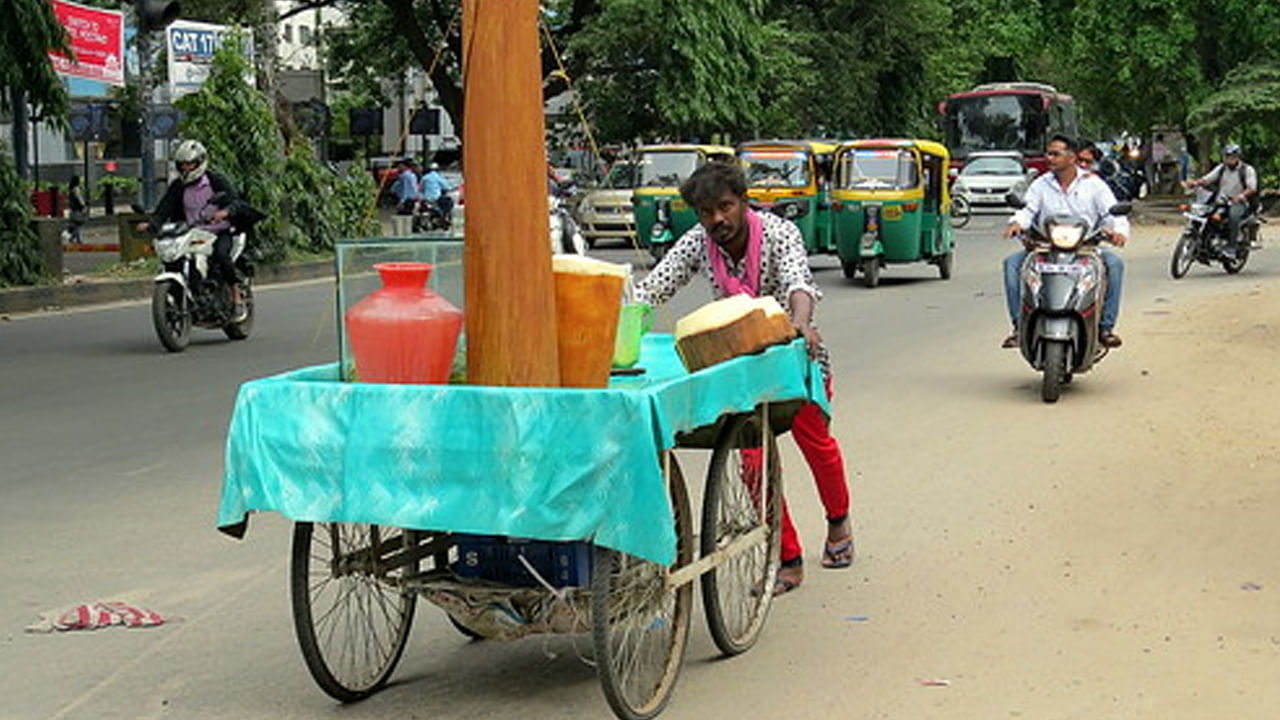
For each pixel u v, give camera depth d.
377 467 4.96
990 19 40.44
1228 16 38.56
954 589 6.75
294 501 5.06
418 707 5.40
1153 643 5.95
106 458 9.84
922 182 22.23
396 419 4.93
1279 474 8.99
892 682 5.57
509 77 5.17
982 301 19.91
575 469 4.77
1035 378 12.94
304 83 35.81
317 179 26.97
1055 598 6.58
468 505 4.86
